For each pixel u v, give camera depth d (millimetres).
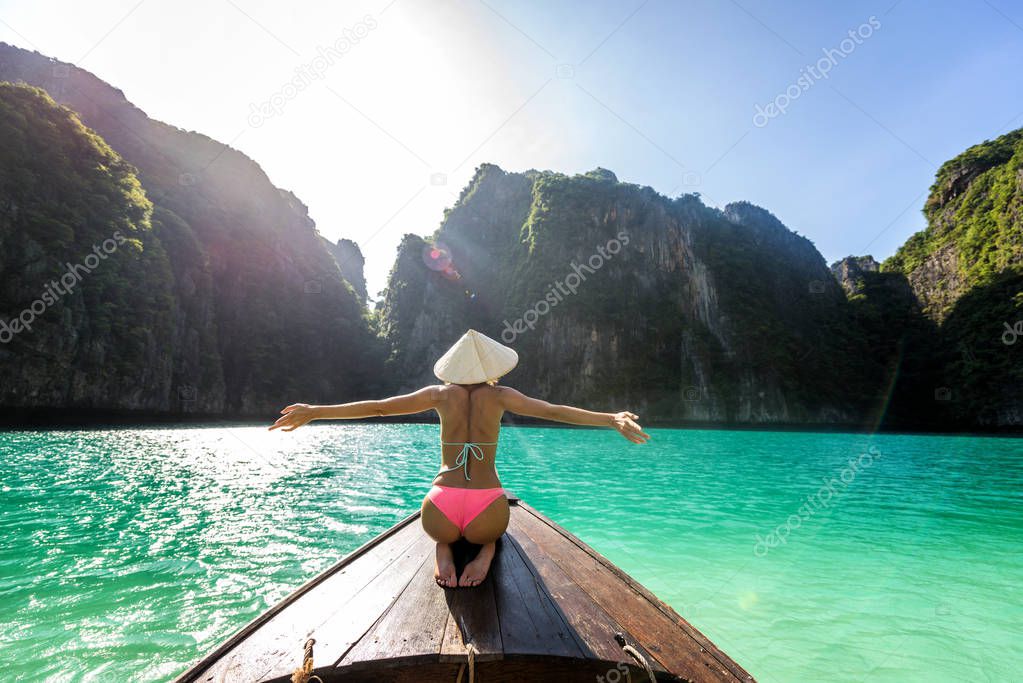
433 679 1686
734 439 30078
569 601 2229
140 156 75000
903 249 99062
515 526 3654
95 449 16625
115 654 3213
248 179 94250
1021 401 61125
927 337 81750
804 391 75875
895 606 4316
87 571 4738
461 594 2264
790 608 4270
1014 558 5637
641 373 77375
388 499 8906
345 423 41469
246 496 8797
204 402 59156
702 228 94188
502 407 2457
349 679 1605
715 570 5234
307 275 89250
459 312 86938
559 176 97750
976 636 3736
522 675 1727
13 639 3391
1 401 37875
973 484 11586
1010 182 72625
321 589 2307
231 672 1558
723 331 80875
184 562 5055
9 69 72312
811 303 93312
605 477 12281
